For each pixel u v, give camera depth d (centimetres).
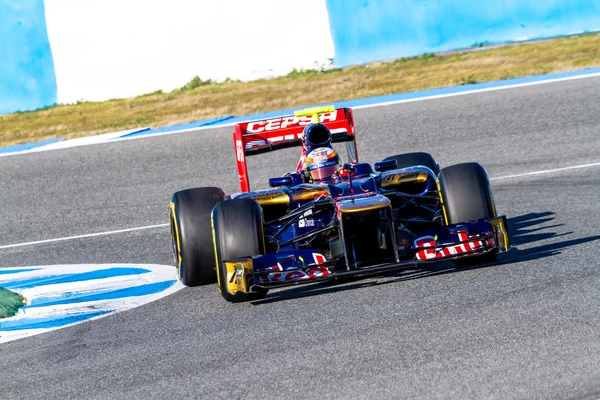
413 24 7788
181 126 6259
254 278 2252
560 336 1789
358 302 2236
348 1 7756
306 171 2783
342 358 1823
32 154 5734
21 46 7594
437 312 2053
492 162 4434
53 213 4422
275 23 7781
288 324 2127
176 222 2697
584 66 6425
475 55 7538
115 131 6378
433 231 2386
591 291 2077
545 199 3556
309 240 2634
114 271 3166
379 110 5875
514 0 7744
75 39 7662
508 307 2027
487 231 2339
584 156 4288
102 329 2373
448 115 5491
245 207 2412
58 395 1848
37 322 2544
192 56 7769
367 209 2264
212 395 1716
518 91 5844
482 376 1636
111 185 4844
